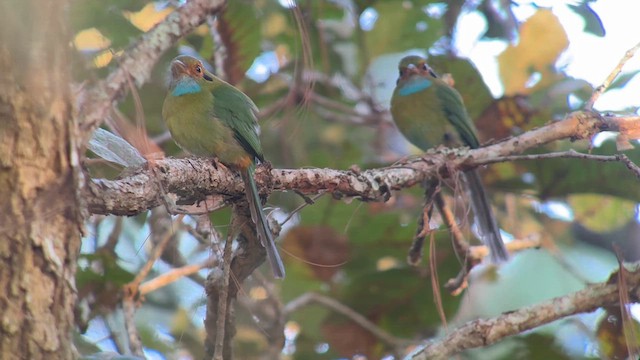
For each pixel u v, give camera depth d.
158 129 11.64
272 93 12.22
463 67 12.73
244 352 9.55
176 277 10.22
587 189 11.25
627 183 11.02
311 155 12.84
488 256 11.18
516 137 9.14
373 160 13.52
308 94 8.84
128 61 6.01
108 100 5.61
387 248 11.79
